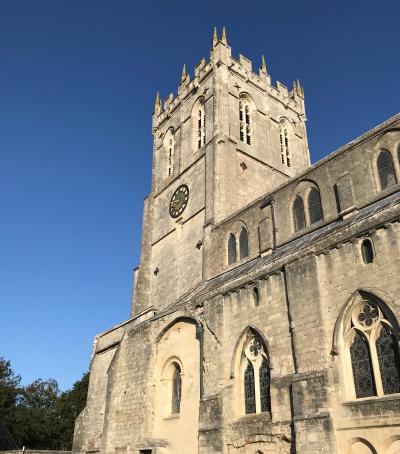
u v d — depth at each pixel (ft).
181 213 176.04
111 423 130.21
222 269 141.79
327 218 114.62
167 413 118.01
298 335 87.61
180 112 208.44
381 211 83.15
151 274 181.57
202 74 201.36
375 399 73.00
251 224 137.49
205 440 97.45
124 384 132.05
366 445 71.97
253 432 89.56
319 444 75.82
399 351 72.69
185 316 118.83
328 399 77.56
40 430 290.97
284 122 211.82
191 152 187.73
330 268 87.71
